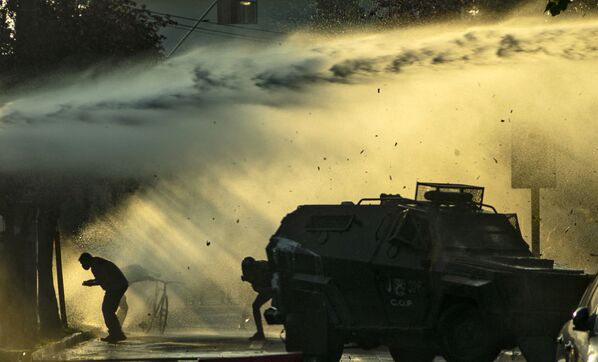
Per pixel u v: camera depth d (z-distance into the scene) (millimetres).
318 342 45500
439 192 45594
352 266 44781
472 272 40906
